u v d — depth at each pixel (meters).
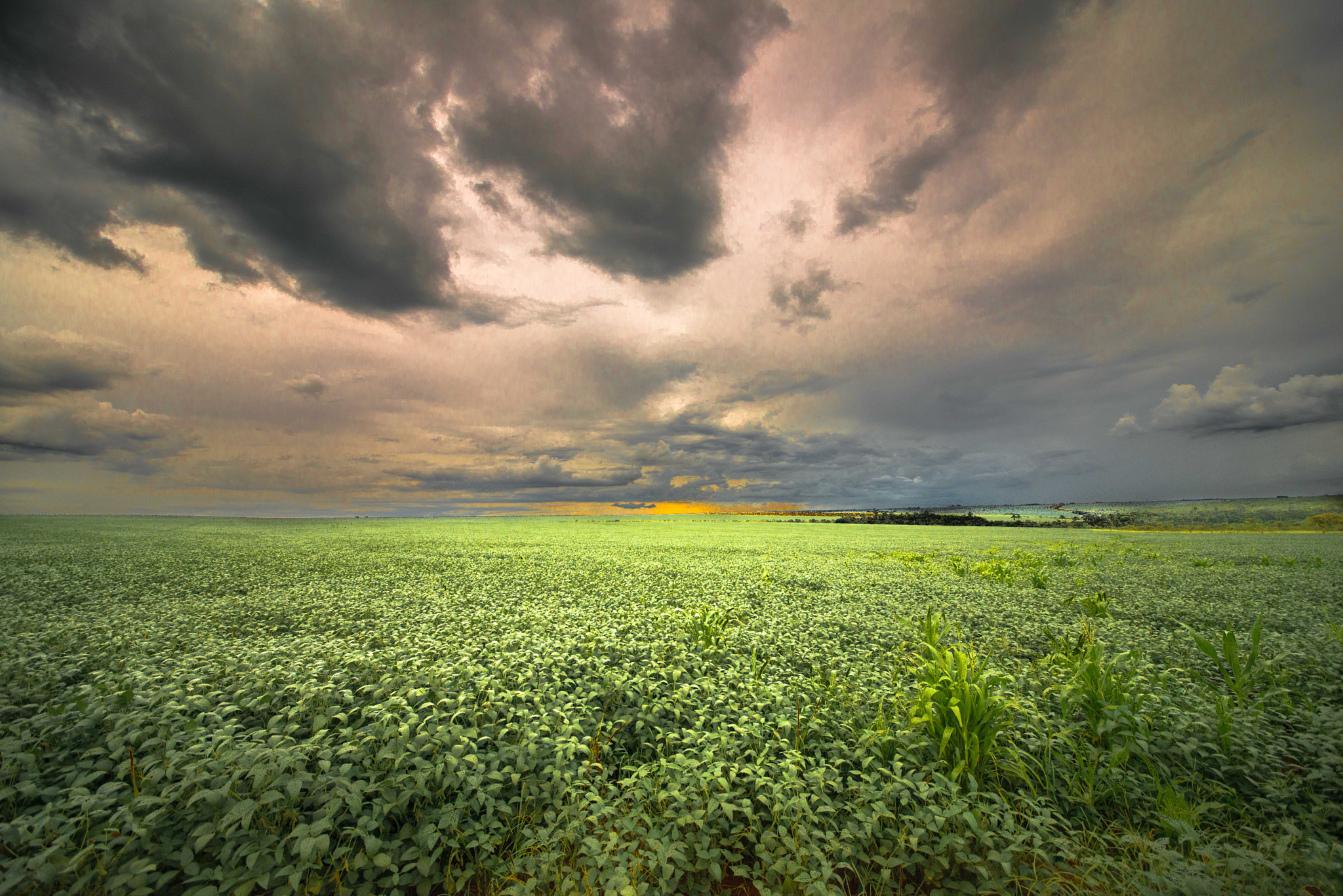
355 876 3.63
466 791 4.25
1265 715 6.03
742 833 4.16
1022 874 3.77
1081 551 32.47
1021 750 5.37
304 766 4.46
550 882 3.79
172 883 3.61
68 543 29.94
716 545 38.59
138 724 4.80
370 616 11.77
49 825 3.59
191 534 42.09
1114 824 4.46
